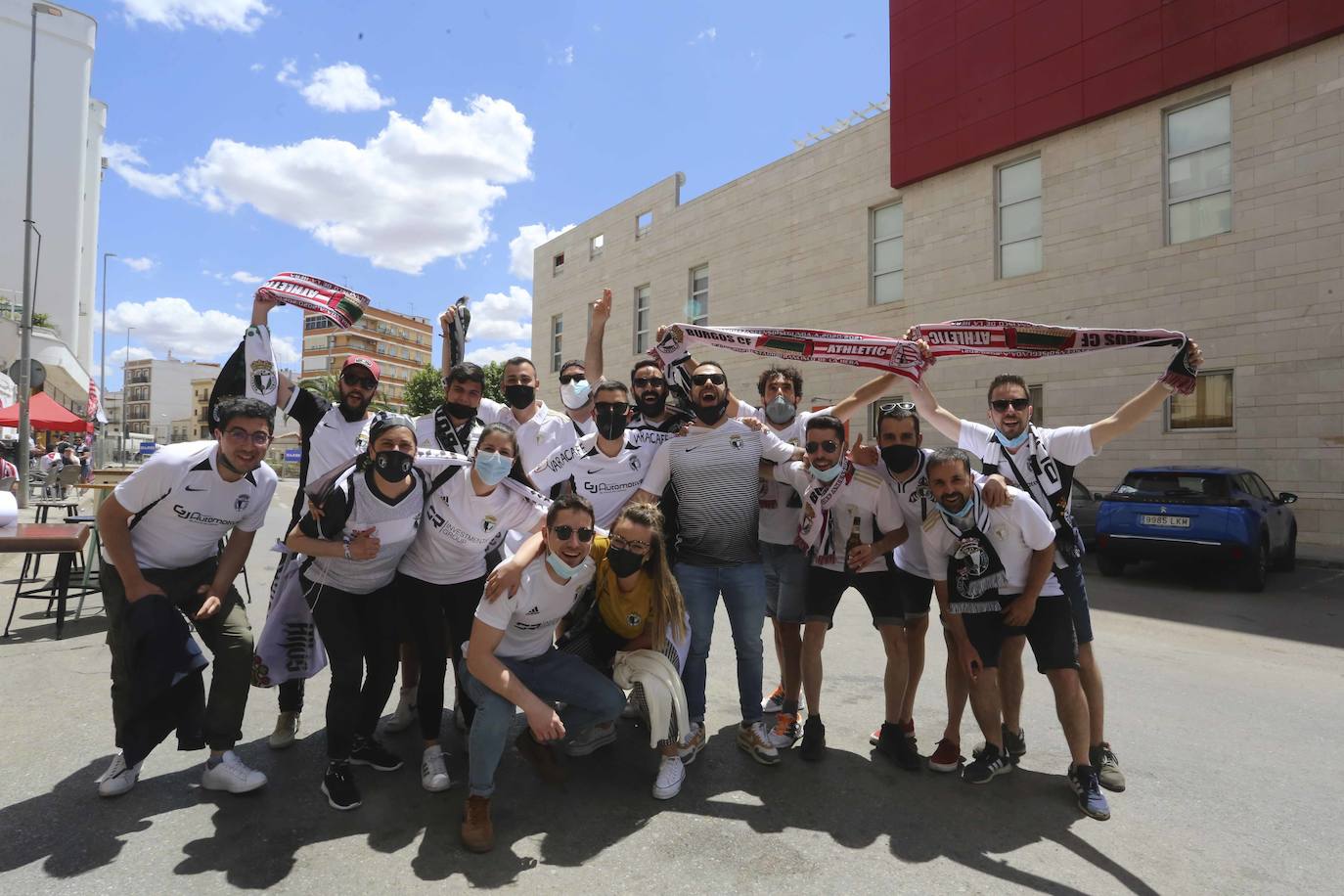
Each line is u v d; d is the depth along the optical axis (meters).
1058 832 2.83
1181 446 11.98
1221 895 2.40
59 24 43.62
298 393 4.08
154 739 3.02
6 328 30.20
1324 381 10.66
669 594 3.27
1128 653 5.55
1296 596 7.94
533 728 2.73
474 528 3.21
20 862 2.47
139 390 113.12
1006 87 14.04
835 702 4.38
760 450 3.67
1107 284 12.81
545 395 28.11
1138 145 12.49
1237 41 11.32
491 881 2.45
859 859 2.62
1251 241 11.31
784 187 18.64
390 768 3.34
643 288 23.70
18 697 4.11
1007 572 3.18
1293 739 3.82
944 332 4.20
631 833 2.81
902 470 3.42
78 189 44.62
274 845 2.64
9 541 4.93
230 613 3.12
